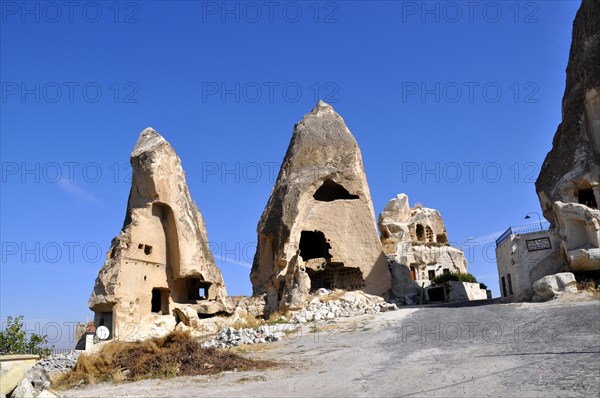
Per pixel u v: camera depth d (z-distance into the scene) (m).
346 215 38.78
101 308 30.83
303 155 41.03
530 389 11.49
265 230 39.03
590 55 32.09
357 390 13.08
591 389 10.83
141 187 33.66
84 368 17.73
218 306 34.50
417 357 16.86
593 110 31.39
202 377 16.30
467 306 29.70
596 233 27.58
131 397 13.98
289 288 34.34
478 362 14.99
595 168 29.84
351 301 32.88
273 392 13.50
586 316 20.20
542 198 33.72
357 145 41.34
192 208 36.09
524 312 23.38
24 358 13.28
